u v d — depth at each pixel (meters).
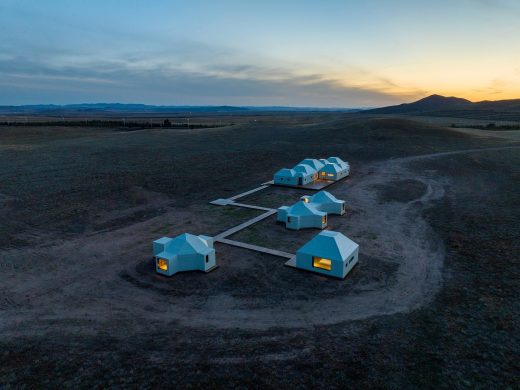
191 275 23.64
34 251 27.17
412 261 25.12
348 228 32.06
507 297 20.16
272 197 43.38
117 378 14.58
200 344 16.69
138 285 22.39
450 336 16.89
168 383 14.30
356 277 22.95
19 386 14.12
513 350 15.85
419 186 46.81
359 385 14.05
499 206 37.00
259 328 17.86
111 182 48.31
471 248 26.92
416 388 13.88
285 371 14.86
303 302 20.20
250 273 23.83
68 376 14.68
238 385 14.16
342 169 52.66
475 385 13.96
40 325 18.25
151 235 30.78
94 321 18.62
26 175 51.78
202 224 33.62
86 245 28.48
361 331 17.42
